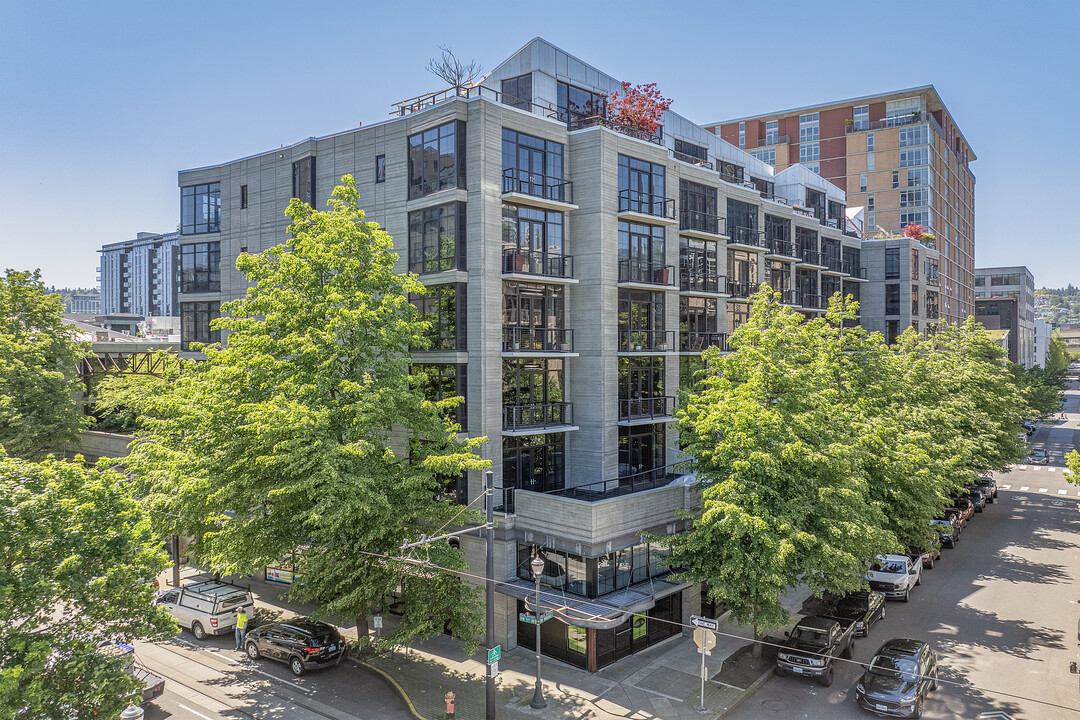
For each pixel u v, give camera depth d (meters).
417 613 20.16
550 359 28.81
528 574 24.86
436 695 21.00
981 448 35.88
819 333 30.12
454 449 21.61
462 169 26.19
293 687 21.86
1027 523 42.94
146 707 20.41
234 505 20.27
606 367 28.81
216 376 21.09
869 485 23.53
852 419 24.78
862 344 32.84
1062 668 22.33
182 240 38.16
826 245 52.09
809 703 20.59
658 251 32.00
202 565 25.75
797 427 21.56
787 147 94.44
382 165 29.05
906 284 58.53
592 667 22.61
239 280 35.44
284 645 23.27
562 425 28.41
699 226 34.44
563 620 21.56
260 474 19.61
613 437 29.16
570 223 29.48
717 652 24.19
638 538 24.03
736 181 45.59
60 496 13.60
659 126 33.97
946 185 94.25
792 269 44.34
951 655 23.48
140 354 42.94
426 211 27.22
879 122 89.00
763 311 24.66
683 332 34.28
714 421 21.58
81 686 12.77
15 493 12.81
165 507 21.52
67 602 13.38
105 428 41.88
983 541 38.75
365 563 19.88
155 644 25.48
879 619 27.05
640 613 24.47
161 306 162.00
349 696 21.23
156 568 14.85
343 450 18.77
